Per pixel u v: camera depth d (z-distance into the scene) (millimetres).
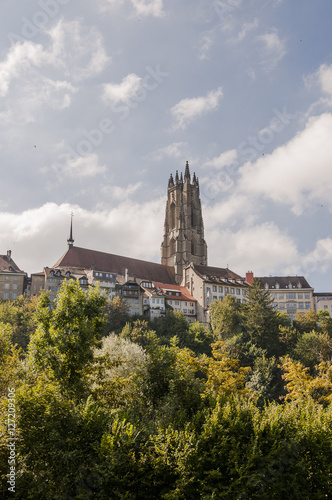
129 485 22797
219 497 22844
